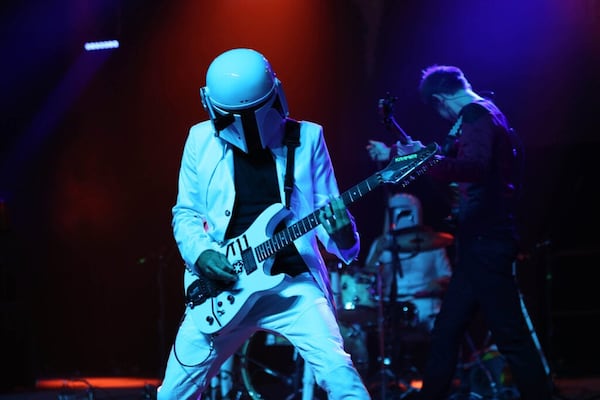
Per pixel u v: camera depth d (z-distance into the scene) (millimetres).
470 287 3893
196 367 2949
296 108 8242
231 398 5488
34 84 9102
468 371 6184
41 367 9672
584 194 7816
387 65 7879
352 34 8031
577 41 7137
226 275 2818
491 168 3787
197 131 3031
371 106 8000
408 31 7750
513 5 7328
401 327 5801
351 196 2727
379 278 5594
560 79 7238
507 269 3801
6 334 7840
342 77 8094
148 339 9500
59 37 8820
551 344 7195
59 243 9758
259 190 2941
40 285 9742
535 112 7332
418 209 6562
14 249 8703
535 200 7832
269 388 6805
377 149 4047
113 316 9672
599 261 7789
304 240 2910
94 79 9086
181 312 9242
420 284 6449
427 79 4117
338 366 2695
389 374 6047
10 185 9508
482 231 3807
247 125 2826
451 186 4062
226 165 2938
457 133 3891
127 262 9609
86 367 9742
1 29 8727
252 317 2893
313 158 2963
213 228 2957
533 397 3760
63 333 9797
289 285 2820
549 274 7195
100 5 8703
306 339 2762
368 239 8352
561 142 7285
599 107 7141
